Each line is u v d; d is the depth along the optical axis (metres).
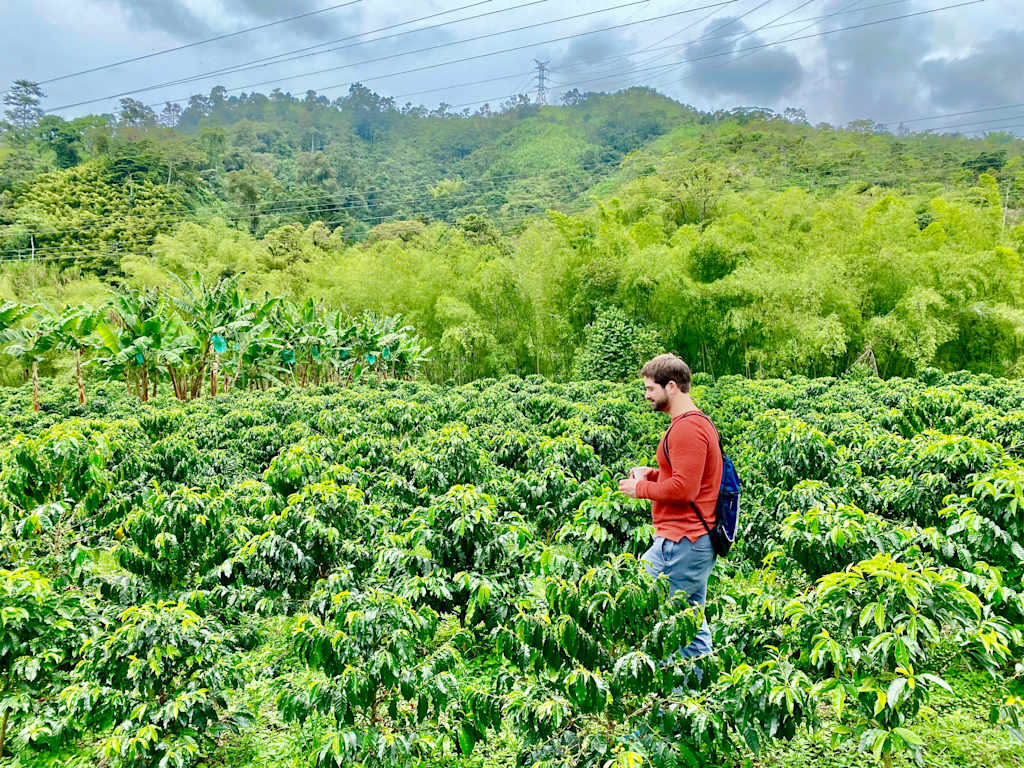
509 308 26.58
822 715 3.76
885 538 3.83
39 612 3.73
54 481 5.31
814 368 23.23
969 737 3.62
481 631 4.93
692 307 23.25
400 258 29.53
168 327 18.50
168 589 5.15
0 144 76.81
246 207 66.81
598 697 2.83
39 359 17.14
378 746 3.10
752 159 50.44
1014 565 4.02
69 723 3.53
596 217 32.59
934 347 21.03
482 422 10.52
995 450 4.54
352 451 7.68
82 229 51.34
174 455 7.35
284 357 21.62
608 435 7.77
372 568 4.95
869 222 23.86
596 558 5.09
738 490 3.86
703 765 3.30
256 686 4.48
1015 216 34.28
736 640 3.61
